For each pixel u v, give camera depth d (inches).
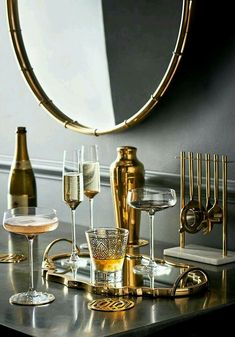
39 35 99.8
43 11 99.0
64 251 80.7
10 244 84.6
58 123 102.1
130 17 88.1
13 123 110.2
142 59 87.2
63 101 98.6
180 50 82.1
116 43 90.4
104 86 92.7
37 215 64.2
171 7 83.0
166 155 87.0
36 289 66.3
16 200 93.5
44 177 105.3
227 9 79.2
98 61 93.1
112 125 92.4
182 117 84.8
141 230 90.9
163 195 70.8
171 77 83.3
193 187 79.0
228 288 66.0
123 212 83.3
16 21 100.7
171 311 59.5
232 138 80.0
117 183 82.9
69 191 74.8
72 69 96.7
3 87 111.1
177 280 63.3
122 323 56.8
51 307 61.0
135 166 82.5
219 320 61.7
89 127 95.6
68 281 66.9
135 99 88.7
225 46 79.7
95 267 67.2
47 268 71.4
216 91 81.0
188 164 84.7
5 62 110.0
